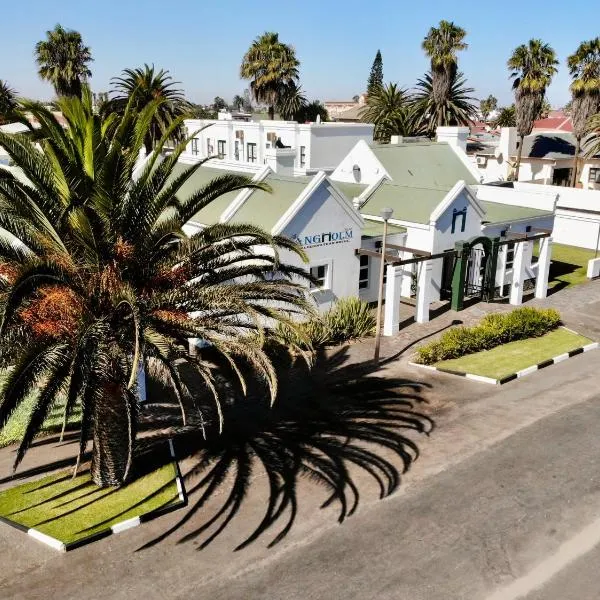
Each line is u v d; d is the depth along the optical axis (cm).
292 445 1565
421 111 6212
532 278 3094
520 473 1447
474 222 2806
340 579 1101
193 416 1711
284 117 7250
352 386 1927
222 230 1296
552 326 2498
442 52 5856
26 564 1130
